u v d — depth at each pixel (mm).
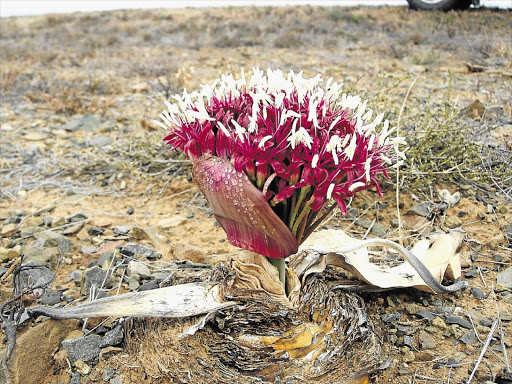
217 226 758
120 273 643
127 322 523
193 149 439
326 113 441
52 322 522
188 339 487
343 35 2234
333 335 479
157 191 864
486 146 857
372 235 702
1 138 1132
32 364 490
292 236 425
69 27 3008
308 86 439
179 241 726
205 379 461
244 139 413
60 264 671
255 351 470
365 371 457
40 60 2035
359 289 545
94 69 1826
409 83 1383
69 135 1145
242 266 477
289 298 491
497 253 649
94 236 739
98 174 934
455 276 580
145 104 1359
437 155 794
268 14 3115
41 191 885
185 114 434
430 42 1979
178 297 490
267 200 422
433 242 629
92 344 518
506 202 741
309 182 409
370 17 2672
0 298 586
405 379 482
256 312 480
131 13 3643
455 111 862
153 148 955
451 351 509
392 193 783
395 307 562
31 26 3145
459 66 1597
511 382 468
